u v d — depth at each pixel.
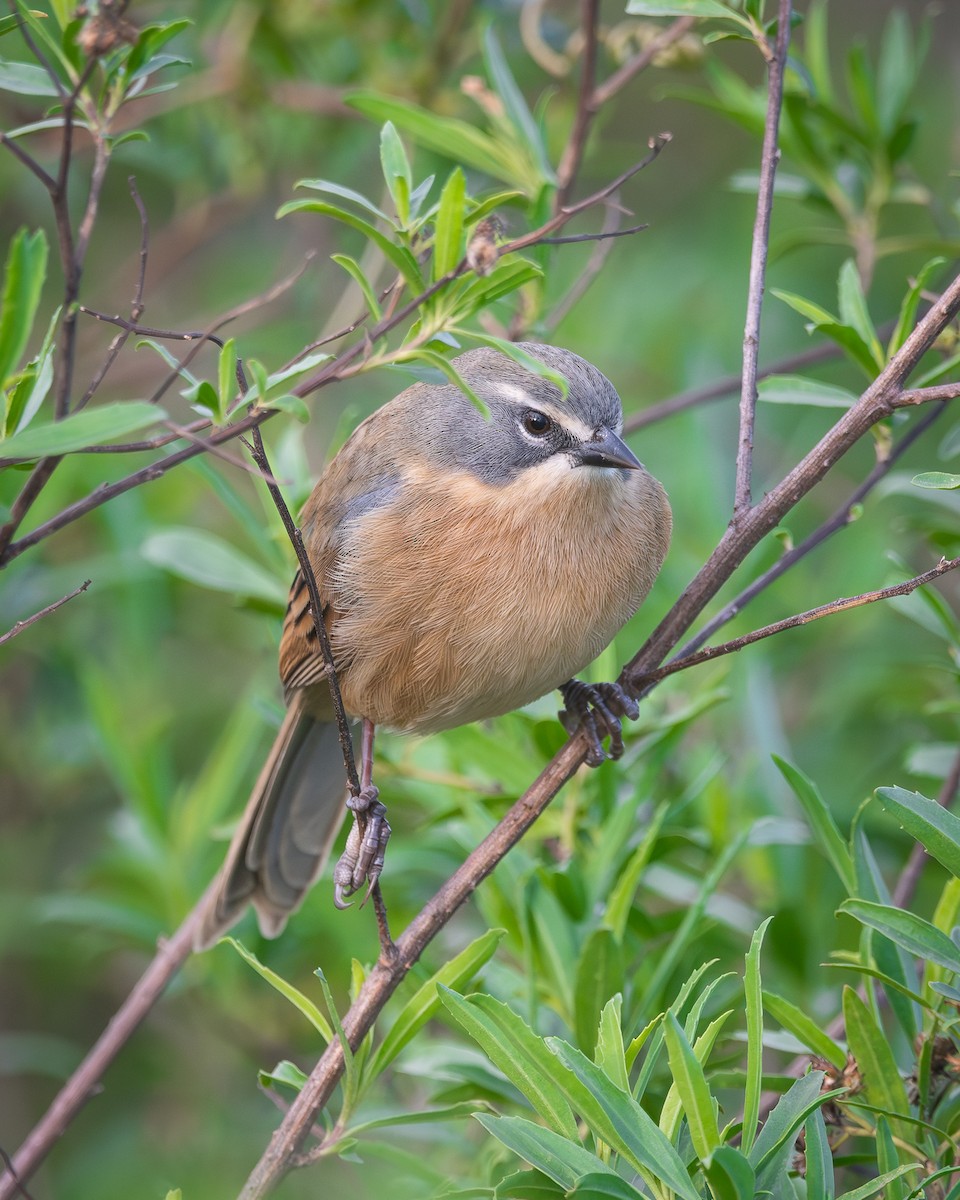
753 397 7.61
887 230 14.77
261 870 10.12
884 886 7.46
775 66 7.93
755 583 7.95
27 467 6.44
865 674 12.12
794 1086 6.07
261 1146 10.34
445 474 9.05
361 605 9.03
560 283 14.52
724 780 10.40
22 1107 13.00
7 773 13.90
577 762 7.46
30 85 6.73
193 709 14.11
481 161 11.05
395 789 10.66
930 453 14.12
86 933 12.17
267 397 6.28
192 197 14.64
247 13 13.32
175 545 10.55
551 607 8.87
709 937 9.74
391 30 13.48
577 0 15.95
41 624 13.09
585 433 8.92
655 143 6.78
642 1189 6.21
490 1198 6.44
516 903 8.84
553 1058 5.86
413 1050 8.89
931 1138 6.73
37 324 14.05
